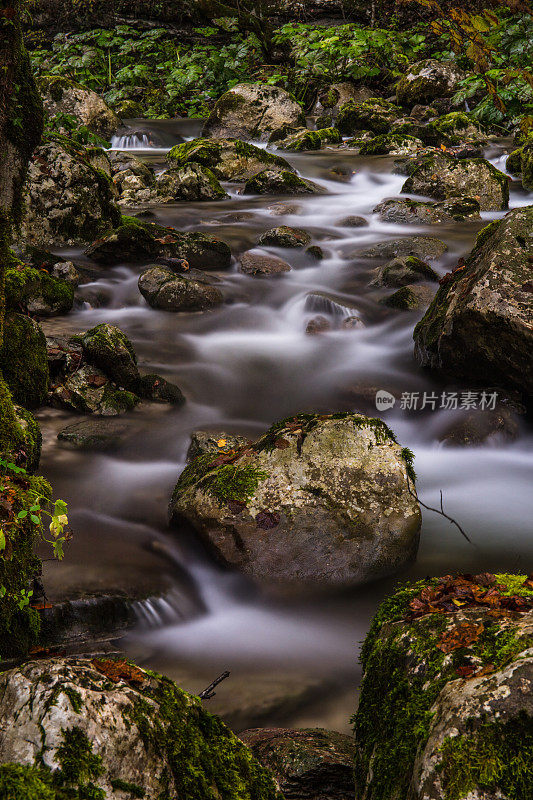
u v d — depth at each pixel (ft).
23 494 11.43
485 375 20.08
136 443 17.69
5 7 10.37
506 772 5.80
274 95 55.36
